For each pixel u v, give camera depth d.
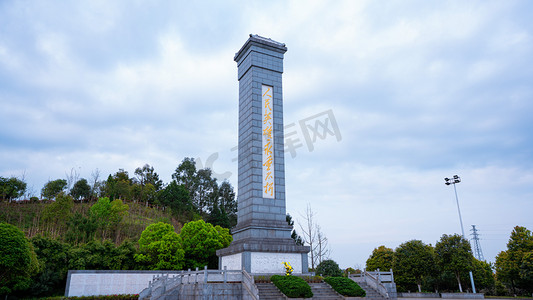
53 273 31.36
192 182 77.94
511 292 48.03
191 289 20.39
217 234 39.12
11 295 28.09
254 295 18.53
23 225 45.84
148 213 62.59
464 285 45.03
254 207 26.52
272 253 24.86
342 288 21.58
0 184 53.12
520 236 45.28
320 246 42.00
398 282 45.53
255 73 29.95
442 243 42.41
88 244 35.47
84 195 61.91
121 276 30.92
